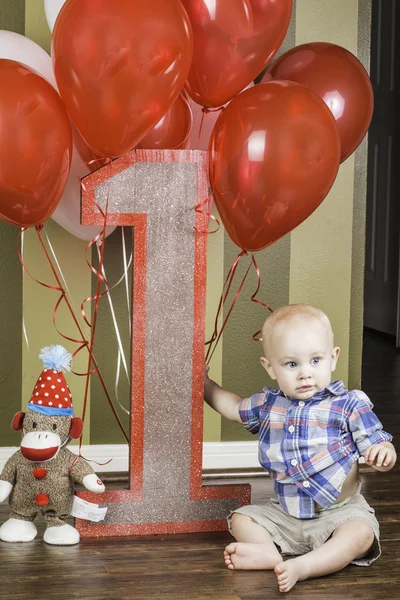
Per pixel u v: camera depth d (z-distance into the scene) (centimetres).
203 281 195
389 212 496
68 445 240
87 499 192
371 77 504
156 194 191
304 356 185
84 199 188
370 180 513
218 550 187
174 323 194
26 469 187
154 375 194
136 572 173
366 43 250
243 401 198
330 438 185
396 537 195
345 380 257
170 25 157
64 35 157
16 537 188
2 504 212
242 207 175
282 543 182
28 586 164
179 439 196
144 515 195
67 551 184
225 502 199
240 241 185
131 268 240
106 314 240
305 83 198
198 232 194
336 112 198
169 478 196
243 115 171
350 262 254
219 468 249
